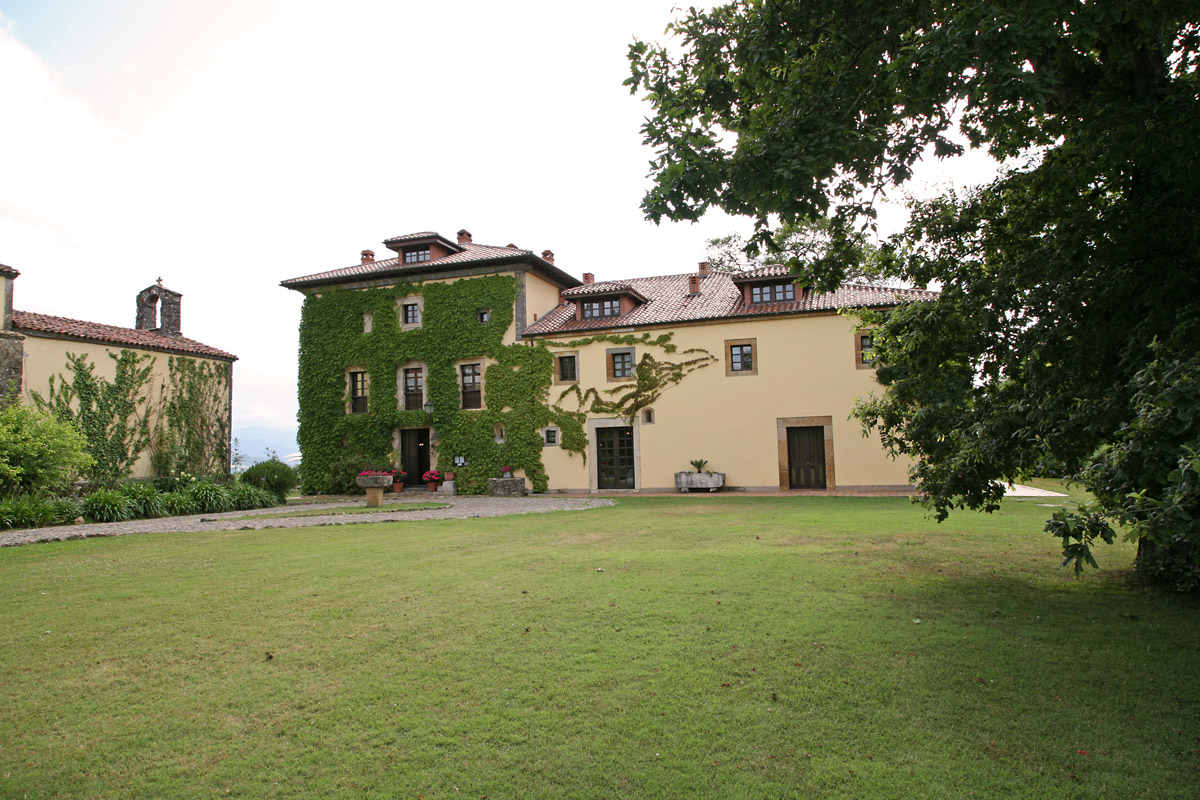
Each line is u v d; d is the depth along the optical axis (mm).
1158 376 4066
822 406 20688
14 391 18297
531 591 6801
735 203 5527
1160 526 3475
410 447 26953
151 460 22312
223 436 24781
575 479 23438
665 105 5871
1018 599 6230
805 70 6230
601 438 23422
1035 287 6234
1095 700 3955
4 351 18234
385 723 3842
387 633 5484
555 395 23812
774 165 5352
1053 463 5586
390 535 11461
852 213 6461
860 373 20375
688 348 22266
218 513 16734
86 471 19953
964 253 7301
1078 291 5773
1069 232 6176
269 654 5031
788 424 21016
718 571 7574
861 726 3678
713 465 21734
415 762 3402
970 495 6918
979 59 4848
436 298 25438
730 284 25094
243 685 4438
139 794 3154
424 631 5508
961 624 5430
